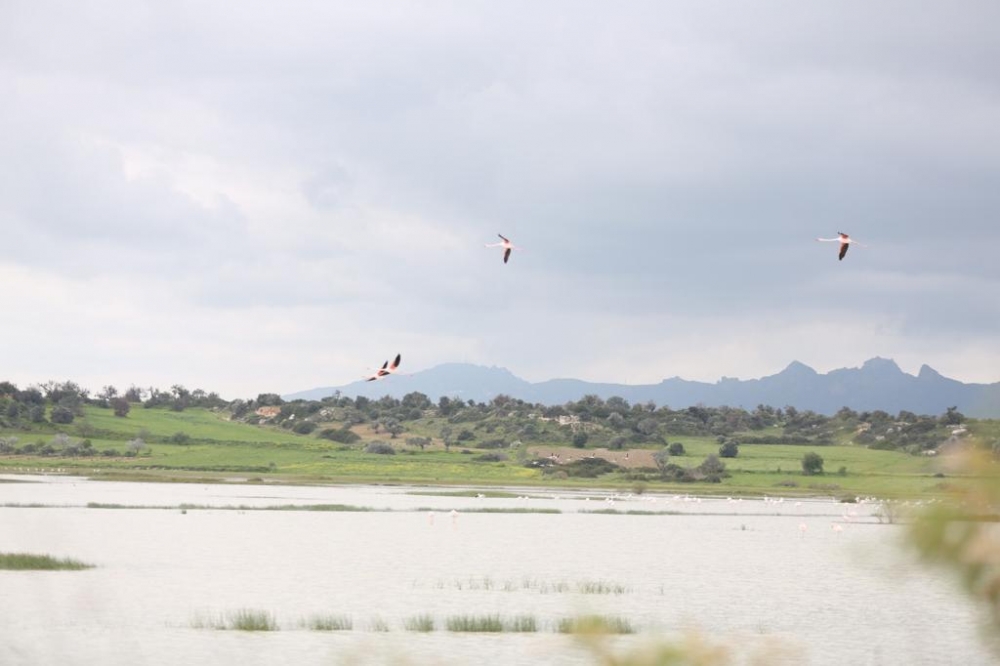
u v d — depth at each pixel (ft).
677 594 223.10
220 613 185.16
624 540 355.77
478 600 208.13
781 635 173.27
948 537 25.53
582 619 38.17
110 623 172.35
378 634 166.50
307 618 181.78
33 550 279.49
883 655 157.99
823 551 324.19
